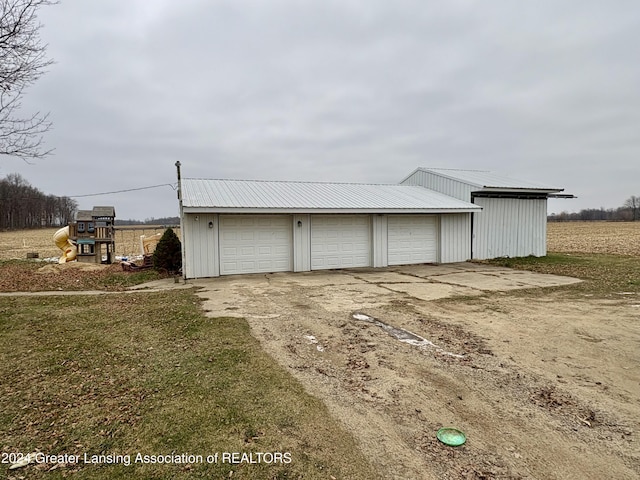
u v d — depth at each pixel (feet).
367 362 15.16
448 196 54.03
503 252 52.85
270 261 41.34
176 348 16.88
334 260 43.98
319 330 19.48
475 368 14.56
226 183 48.73
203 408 11.26
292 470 8.45
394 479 8.18
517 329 19.69
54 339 18.58
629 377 13.74
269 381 13.20
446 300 26.81
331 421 10.61
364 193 50.75
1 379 13.76
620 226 169.68
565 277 37.37
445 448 9.39
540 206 55.52
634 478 8.25
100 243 51.16
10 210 170.60
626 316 22.21
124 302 27.25
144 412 11.12
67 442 9.67
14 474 8.38
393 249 46.68
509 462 8.83
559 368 14.56
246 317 21.98
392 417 10.89
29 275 40.14
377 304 25.49
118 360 15.56
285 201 41.45
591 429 10.28
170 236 43.24
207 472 8.39
